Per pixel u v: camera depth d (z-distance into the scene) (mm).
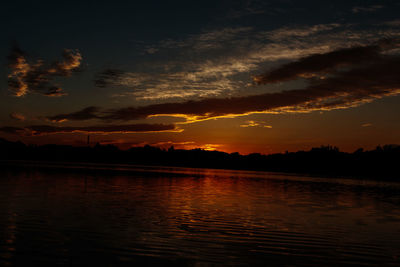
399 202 37250
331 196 41594
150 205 27672
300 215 25094
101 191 37656
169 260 13570
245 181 70625
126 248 14953
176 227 19359
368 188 61312
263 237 17781
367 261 14406
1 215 20875
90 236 16703
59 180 51906
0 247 14367
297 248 15992
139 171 107812
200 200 32188
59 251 14211
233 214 24406
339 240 17750
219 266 13148
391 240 17984
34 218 20344
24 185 41062
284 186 57969
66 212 22781
